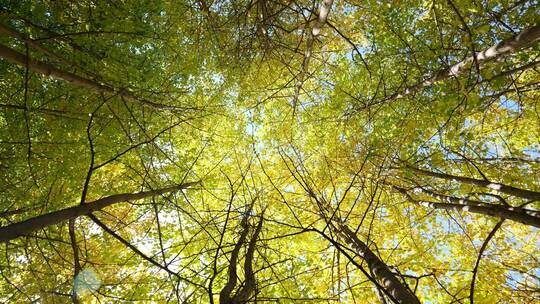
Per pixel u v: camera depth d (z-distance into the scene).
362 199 6.98
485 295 5.41
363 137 7.12
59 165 5.64
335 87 7.30
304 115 8.62
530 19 4.92
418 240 6.79
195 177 7.62
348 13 8.78
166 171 7.28
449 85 5.59
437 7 5.22
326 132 7.70
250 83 9.35
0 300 5.21
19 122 5.46
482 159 6.00
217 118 9.07
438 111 5.62
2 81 5.63
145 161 6.82
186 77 7.66
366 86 7.21
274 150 8.47
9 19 4.80
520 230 7.07
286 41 9.45
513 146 7.30
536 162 5.77
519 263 6.08
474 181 5.68
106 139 5.98
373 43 6.36
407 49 6.12
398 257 6.43
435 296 5.86
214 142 8.49
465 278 5.91
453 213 6.90
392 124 6.46
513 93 6.50
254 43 9.31
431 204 5.97
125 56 5.76
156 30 6.79
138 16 5.87
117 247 5.85
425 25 6.07
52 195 5.69
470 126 6.16
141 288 4.92
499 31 5.38
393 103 6.98
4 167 5.50
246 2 8.53
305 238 6.77
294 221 6.82
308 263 5.26
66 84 5.70
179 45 8.12
